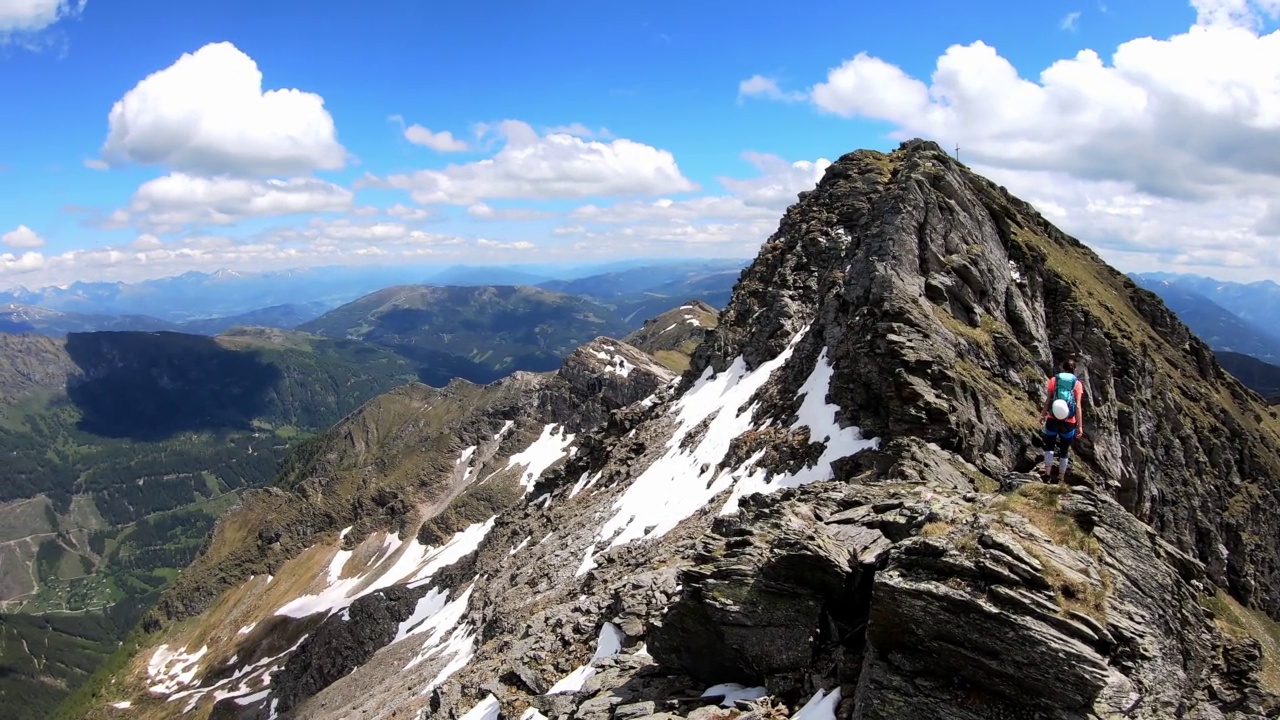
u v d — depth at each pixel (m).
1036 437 47.56
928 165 67.00
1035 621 17.95
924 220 59.38
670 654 27.45
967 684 18.69
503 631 59.25
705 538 29.36
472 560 124.31
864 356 48.78
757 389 73.62
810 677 22.61
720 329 101.56
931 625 19.00
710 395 89.50
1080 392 24.16
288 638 175.25
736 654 24.69
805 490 34.81
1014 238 69.12
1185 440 68.12
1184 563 23.28
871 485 32.16
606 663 32.41
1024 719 17.72
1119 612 19.30
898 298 50.62
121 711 171.25
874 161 99.38
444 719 39.72
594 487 94.75
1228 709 19.97
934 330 49.59
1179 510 63.03
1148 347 77.00
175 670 188.50
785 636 23.84
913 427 43.47
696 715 23.03
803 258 91.50
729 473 58.81
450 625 93.00
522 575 76.50
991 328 55.00
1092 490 22.50
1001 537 20.00
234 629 199.62
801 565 23.95
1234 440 76.44
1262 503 72.00
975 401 46.19
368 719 64.38
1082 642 17.95
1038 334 61.06
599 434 115.69
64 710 187.25
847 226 91.56
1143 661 18.81
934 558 20.20
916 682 19.11
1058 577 19.31
